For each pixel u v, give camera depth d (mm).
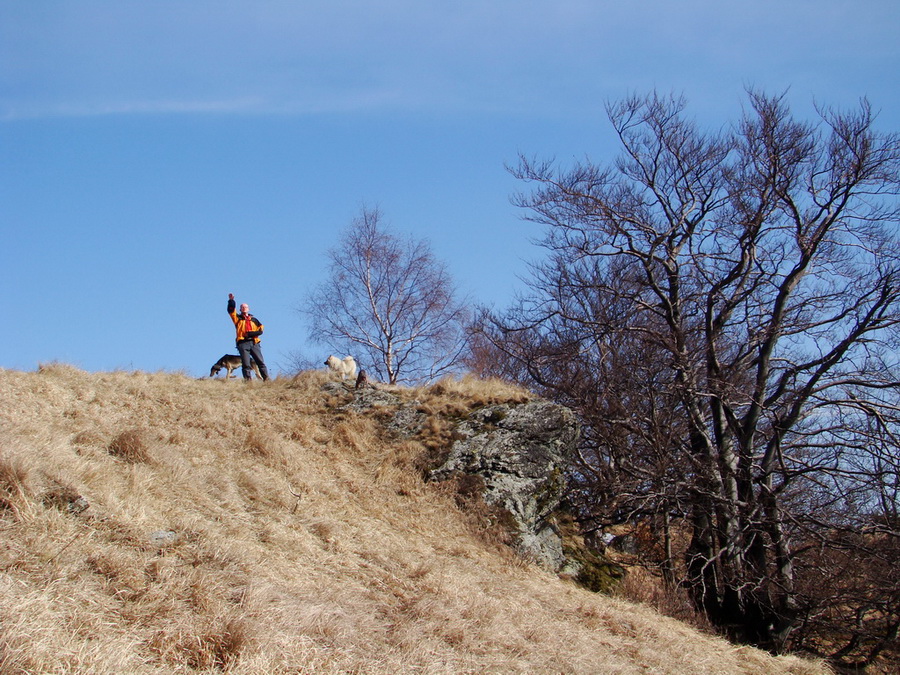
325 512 11219
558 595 11906
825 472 18172
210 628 6484
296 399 16219
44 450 8586
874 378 18656
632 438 20547
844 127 19312
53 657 5332
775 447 18469
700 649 11695
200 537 8320
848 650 19250
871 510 19547
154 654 6008
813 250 19234
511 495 13797
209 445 12055
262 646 6480
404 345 29797
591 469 19062
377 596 8953
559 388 20984
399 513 12695
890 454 17422
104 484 8484
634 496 17453
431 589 9719
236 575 7770
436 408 15688
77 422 10938
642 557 19234
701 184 21328
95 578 6777
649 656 10305
